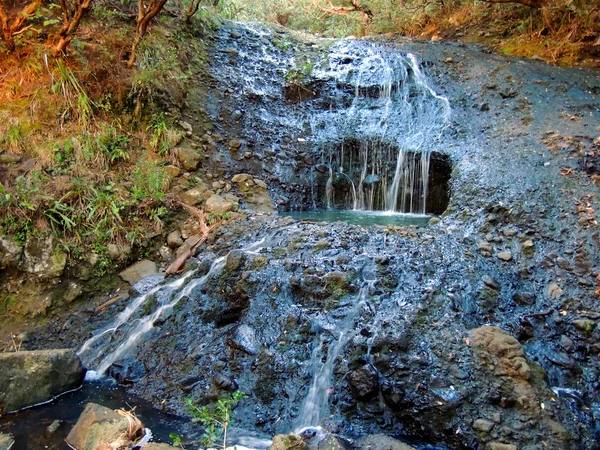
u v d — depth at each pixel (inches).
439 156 213.3
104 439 108.4
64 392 133.6
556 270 143.7
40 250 167.6
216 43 299.3
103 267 175.5
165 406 124.3
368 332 122.3
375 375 113.6
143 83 215.2
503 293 138.8
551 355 122.8
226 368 127.9
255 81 274.2
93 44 216.1
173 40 265.0
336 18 418.0
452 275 141.1
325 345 124.1
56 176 181.8
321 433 109.9
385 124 245.0
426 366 113.7
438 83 265.1
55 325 162.7
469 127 226.4
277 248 156.3
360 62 289.1
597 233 149.5
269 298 138.7
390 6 377.7
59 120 196.7
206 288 152.5
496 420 103.0
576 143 188.9
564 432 100.1
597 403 113.3
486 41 315.9
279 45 313.6
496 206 169.0
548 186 171.8
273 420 116.2
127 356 144.5
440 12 366.3
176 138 216.2
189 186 203.9
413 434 109.2
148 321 153.6
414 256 147.5
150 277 173.9
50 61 202.4
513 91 240.8
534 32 296.0
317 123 253.6
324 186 234.7
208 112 245.9
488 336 115.7
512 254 151.7
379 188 231.0
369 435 106.0
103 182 188.7
